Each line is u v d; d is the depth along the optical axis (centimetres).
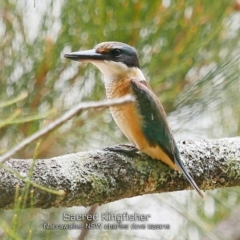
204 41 718
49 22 719
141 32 720
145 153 709
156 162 709
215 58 721
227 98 727
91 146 721
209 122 731
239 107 734
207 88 722
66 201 702
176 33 719
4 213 721
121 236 730
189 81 721
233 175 711
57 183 701
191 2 718
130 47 716
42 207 702
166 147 709
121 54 715
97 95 720
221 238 729
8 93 720
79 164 704
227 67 721
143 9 718
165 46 719
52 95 720
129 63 715
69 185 702
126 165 707
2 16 720
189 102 723
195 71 721
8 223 720
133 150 709
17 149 681
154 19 719
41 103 720
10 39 720
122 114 712
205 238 730
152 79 719
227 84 723
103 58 714
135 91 712
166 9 718
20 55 719
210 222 732
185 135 727
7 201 699
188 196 731
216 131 732
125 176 706
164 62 720
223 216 733
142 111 711
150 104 712
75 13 719
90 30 719
